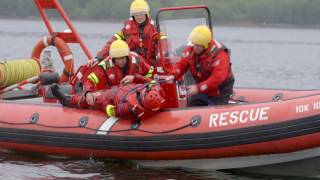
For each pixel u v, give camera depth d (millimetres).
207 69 19969
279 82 48781
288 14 169375
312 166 19250
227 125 19156
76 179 19188
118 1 159500
